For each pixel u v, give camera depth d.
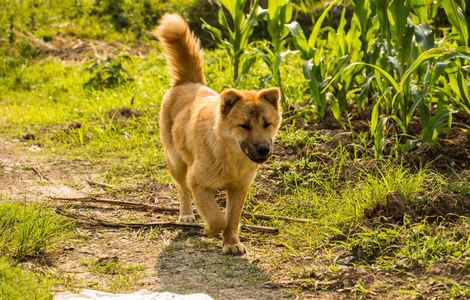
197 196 8.64
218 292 7.54
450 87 11.18
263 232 9.25
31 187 11.38
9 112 16.62
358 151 11.41
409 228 8.58
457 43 12.89
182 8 22.56
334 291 7.46
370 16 12.73
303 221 9.40
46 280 7.65
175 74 10.47
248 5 20.53
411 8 12.39
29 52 21.55
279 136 12.36
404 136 11.69
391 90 11.65
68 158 13.04
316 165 10.98
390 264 7.78
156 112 15.33
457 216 8.86
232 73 16.73
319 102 12.19
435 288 7.19
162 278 7.96
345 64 12.49
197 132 8.71
